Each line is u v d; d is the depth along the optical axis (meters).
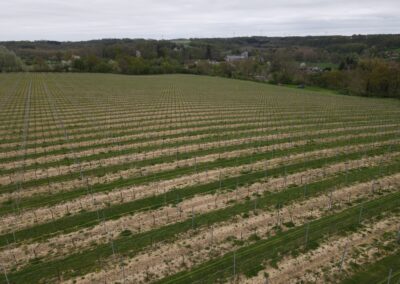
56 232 13.74
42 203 16.30
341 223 14.34
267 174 20.08
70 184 18.59
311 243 12.89
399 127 33.41
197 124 33.75
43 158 22.92
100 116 37.22
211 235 13.41
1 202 16.48
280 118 37.53
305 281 10.88
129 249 12.51
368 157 23.41
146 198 16.80
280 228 13.99
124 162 22.27
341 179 19.20
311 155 23.88
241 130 31.34
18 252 12.42
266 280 10.47
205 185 18.41
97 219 14.75
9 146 25.53
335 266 11.58
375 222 14.45
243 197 16.94
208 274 11.17
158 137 28.53
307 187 18.09
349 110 43.97
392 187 18.14
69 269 11.42
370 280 10.94
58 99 49.25
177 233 13.57
